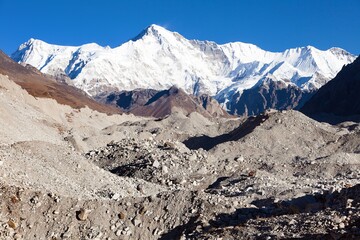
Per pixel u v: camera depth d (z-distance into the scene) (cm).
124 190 2819
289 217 1977
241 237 1817
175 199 2203
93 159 3997
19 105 6838
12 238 2081
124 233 2092
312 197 2494
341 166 4012
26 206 2183
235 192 2984
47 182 2505
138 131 7481
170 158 3728
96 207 2178
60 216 2148
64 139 5903
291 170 4053
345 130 6775
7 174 2389
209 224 2064
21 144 2933
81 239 2072
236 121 8519
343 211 1911
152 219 2138
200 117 9288
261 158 5294
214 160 3881
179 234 2044
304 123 6288
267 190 2911
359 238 1602
